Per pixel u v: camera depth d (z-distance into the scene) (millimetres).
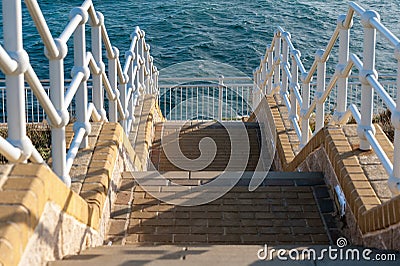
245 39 26672
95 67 5379
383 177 4676
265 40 26578
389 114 9578
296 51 7648
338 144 5234
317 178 5539
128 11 31766
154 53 24750
